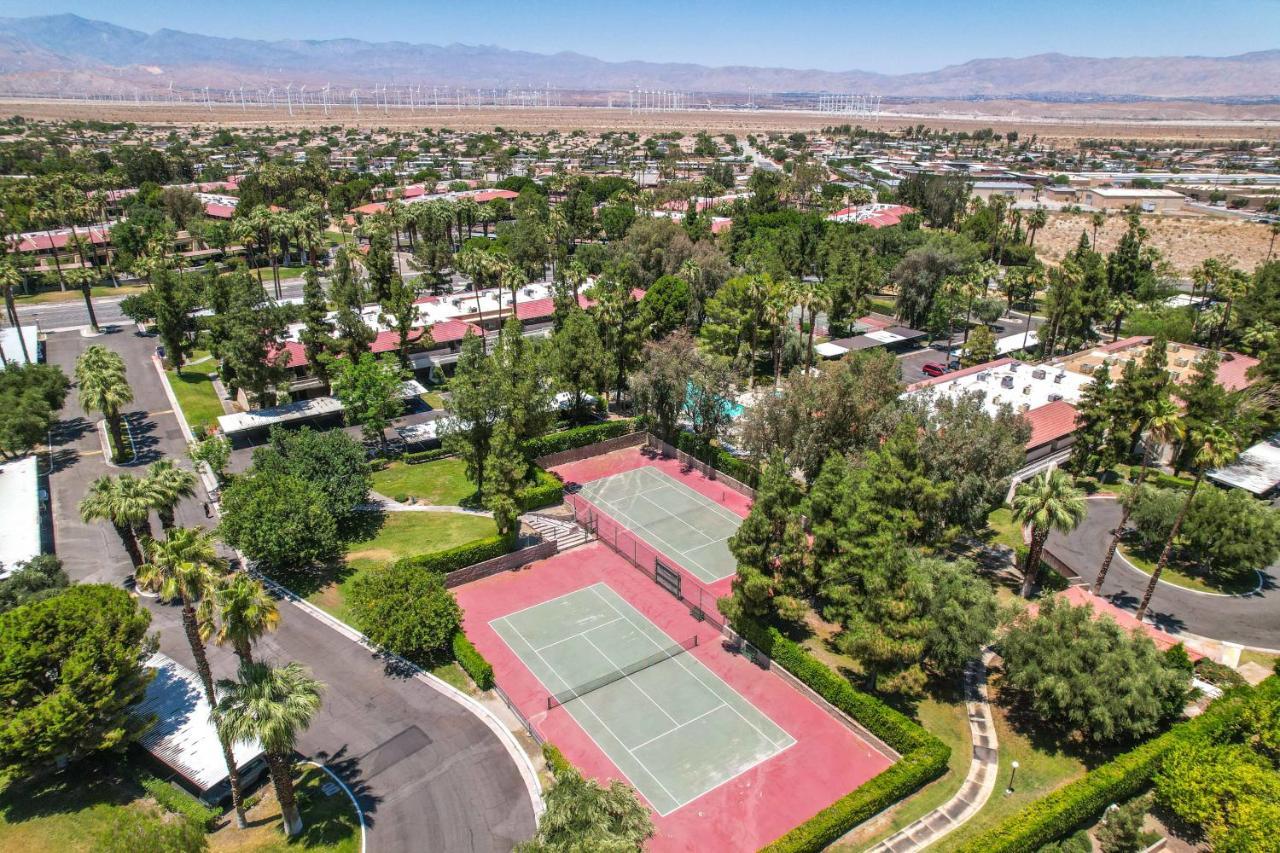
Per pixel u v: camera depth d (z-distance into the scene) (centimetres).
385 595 5194
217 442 7188
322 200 19388
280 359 8856
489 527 6969
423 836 3941
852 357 7475
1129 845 3759
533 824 4034
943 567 4878
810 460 6781
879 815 4025
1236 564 6181
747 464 7788
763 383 10375
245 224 12875
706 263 12625
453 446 7175
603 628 5719
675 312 11319
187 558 3681
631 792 3300
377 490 7650
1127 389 7481
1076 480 7931
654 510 7525
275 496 5925
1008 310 14338
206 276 11812
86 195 18412
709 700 4984
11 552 5747
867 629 4484
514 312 10975
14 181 18075
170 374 10275
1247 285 11069
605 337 9438
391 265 12181
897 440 5591
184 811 3925
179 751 4172
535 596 6128
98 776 4206
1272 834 3575
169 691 4631
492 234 19812
